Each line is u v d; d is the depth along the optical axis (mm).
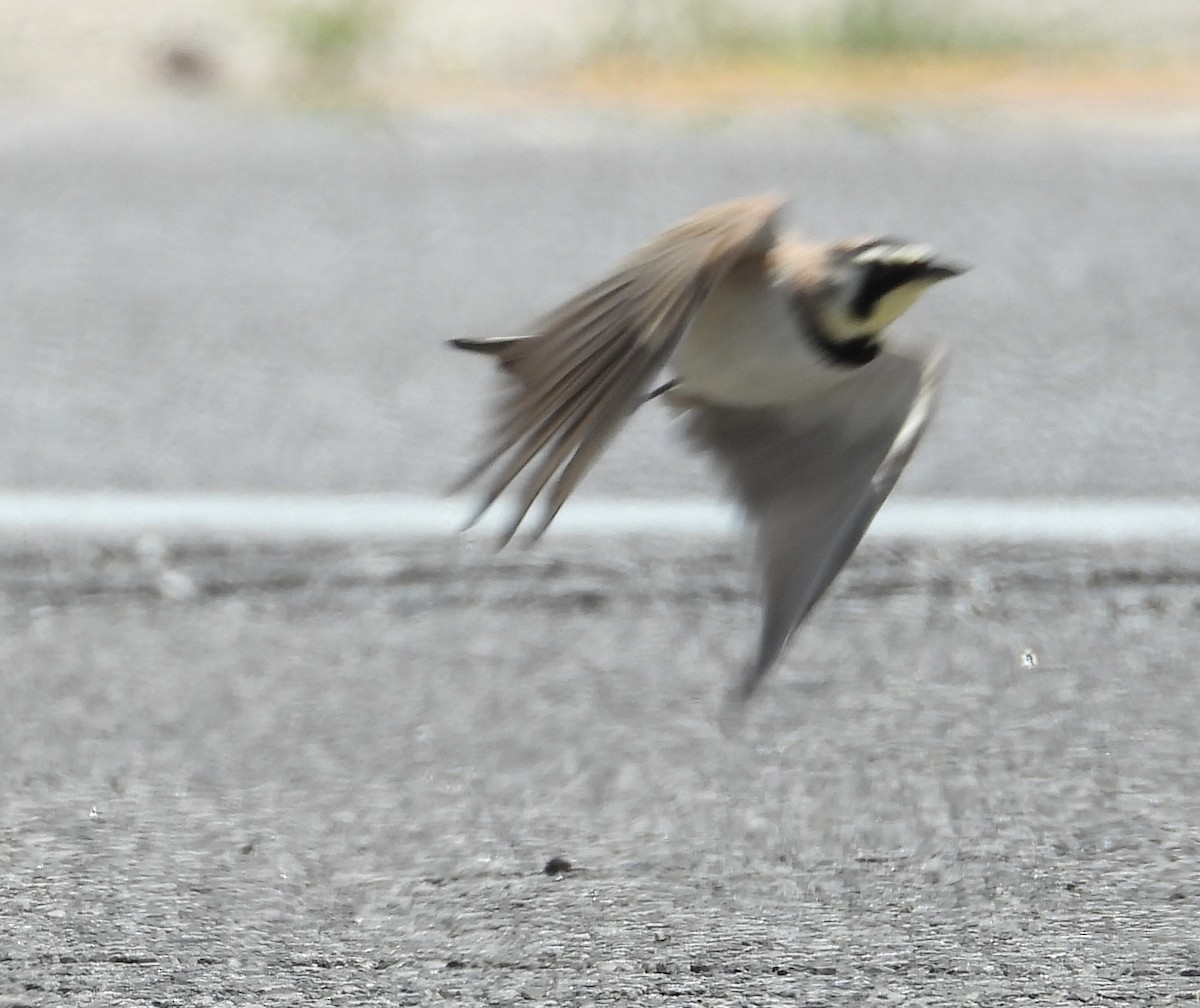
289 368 14203
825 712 9430
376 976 7184
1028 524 11602
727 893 7770
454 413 13422
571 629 10422
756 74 22234
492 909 7652
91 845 8180
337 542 11453
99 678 9859
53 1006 6973
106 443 12938
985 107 20844
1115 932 7449
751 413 6895
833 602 10672
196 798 8609
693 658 10055
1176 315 15156
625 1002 6977
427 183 18422
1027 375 14008
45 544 11391
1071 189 18172
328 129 20203
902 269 6699
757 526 6781
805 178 18453
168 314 15273
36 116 20453
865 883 7840
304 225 17297
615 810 8492
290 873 7957
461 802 8570
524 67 22484
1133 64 22375
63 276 16062
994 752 8992
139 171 18734
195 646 10242
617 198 17922
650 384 5512
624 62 22609
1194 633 10289
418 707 9531
